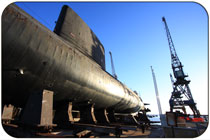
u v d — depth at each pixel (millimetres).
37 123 5895
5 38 6285
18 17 7207
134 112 28609
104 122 15125
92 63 13883
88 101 12430
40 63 7812
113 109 18250
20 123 6434
